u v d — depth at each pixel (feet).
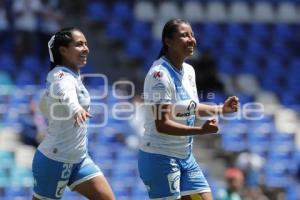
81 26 243.81
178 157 88.99
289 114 219.61
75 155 88.63
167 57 88.79
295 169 203.00
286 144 207.92
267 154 204.44
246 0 268.41
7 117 191.62
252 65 249.55
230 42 257.55
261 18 268.41
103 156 188.75
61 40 88.33
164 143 87.97
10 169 179.83
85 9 249.34
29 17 224.53
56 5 237.25
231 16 265.75
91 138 190.19
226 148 200.85
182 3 262.47
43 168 88.79
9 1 229.86
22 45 222.89
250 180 187.42
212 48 253.85
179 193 88.99
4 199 175.63
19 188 177.17
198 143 200.34
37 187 90.22
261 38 262.47
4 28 227.61
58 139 88.12
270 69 249.14
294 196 196.85
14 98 196.44
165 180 88.43
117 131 190.49
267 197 195.00
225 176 176.24
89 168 89.86
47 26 228.22
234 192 154.51
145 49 242.37
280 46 261.24
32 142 185.37
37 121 185.98
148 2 258.78
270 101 233.35
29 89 198.80
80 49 88.48
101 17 249.75
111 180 185.26
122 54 239.09
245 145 202.90
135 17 254.27
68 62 88.74
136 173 187.32
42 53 224.94
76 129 87.92
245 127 205.57
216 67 244.63
